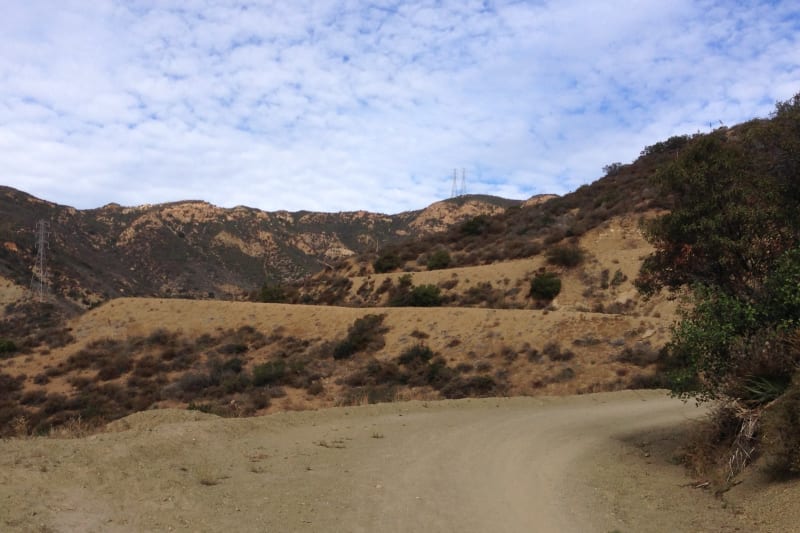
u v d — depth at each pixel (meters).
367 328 41.16
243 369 38.72
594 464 10.72
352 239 177.50
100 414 29.98
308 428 13.62
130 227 147.00
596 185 72.38
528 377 29.47
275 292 69.56
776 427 7.85
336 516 7.06
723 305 9.95
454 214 167.12
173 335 47.22
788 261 9.55
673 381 10.47
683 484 9.15
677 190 12.65
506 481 9.12
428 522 6.96
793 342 8.84
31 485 7.15
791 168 11.38
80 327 51.66
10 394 36.97
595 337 31.94
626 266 44.66
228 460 9.90
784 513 6.78
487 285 49.72
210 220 163.00
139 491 7.55
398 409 16.72
